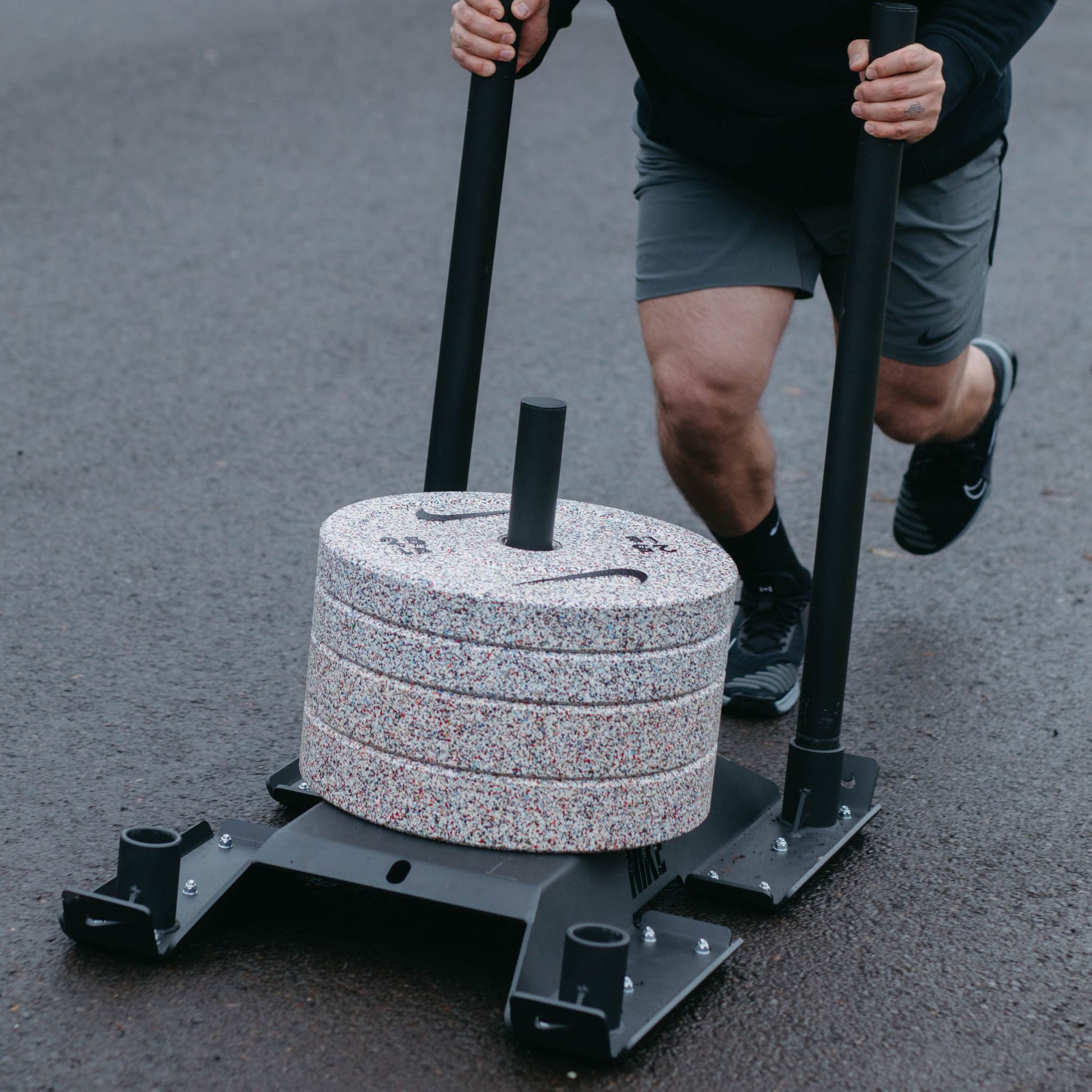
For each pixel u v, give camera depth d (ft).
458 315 9.04
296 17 37.93
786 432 17.81
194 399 17.34
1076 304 22.74
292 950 7.89
